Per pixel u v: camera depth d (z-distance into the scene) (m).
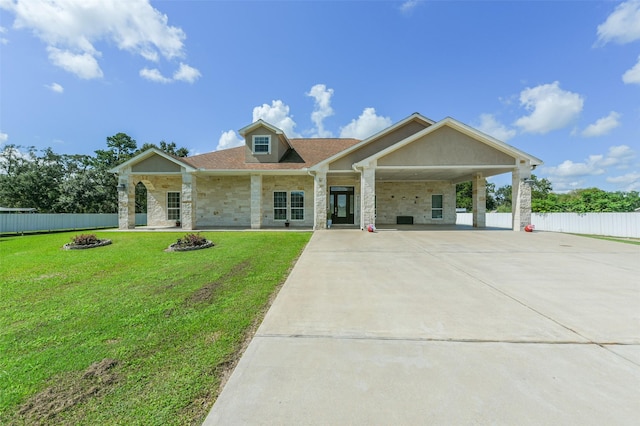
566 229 17.19
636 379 2.40
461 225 19.47
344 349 2.94
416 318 3.72
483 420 1.94
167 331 3.53
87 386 2.47
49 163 33.44
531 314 3.83
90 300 4.74
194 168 15.86
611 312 3.89
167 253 8.98
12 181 30.06
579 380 2.39
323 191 15.69
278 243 10.62
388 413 2.02
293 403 2.14
